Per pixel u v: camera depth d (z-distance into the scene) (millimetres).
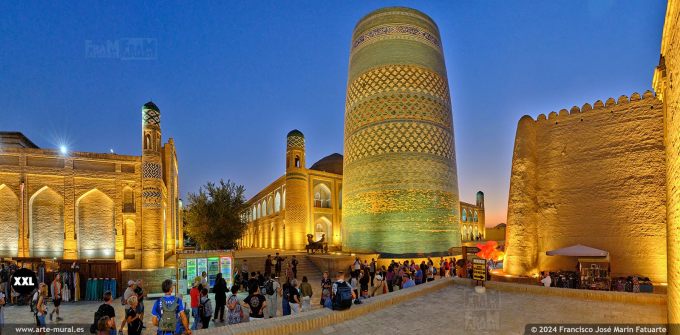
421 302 8000
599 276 10398
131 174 15773
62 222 15094
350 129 21531
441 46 22422
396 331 6133
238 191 23594
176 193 25094
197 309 8031
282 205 30203
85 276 12500
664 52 6879
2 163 14586
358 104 21141
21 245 14484
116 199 15469
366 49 21359
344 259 17625
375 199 19516
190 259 12961
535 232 12094
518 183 12281
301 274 17781
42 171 14922
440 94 20922
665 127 7117
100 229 15383
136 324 5906
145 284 13742
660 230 10250
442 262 17156
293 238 26312
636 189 10719
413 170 19328
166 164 21250
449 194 20219
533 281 10969
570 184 11828
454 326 6367
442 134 20516
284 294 8219
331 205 28547
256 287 7344
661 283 10055
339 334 5996
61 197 15094
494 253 18078
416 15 21219
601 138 11500
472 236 42500
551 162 12297
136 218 15492
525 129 12609
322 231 28547
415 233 18875
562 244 11680
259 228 37531
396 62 20328
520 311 7234
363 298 7691
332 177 29000
